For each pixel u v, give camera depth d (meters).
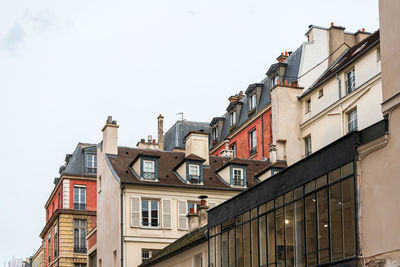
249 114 51.19
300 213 21.94
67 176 61.03
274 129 41.44
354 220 19.03
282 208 23.09
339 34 46.19
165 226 39.91
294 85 41.75
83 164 62.62
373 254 18.36
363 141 19.02
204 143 43.81
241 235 26.05
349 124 36.31
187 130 61.47
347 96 36.16
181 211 40.34
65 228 59.81
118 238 39.56
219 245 27.94
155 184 40.22
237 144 52.50
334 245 19.97
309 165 21.50
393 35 18.77
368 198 18.70
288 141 40.75
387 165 18.17
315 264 20.84
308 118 40.34
